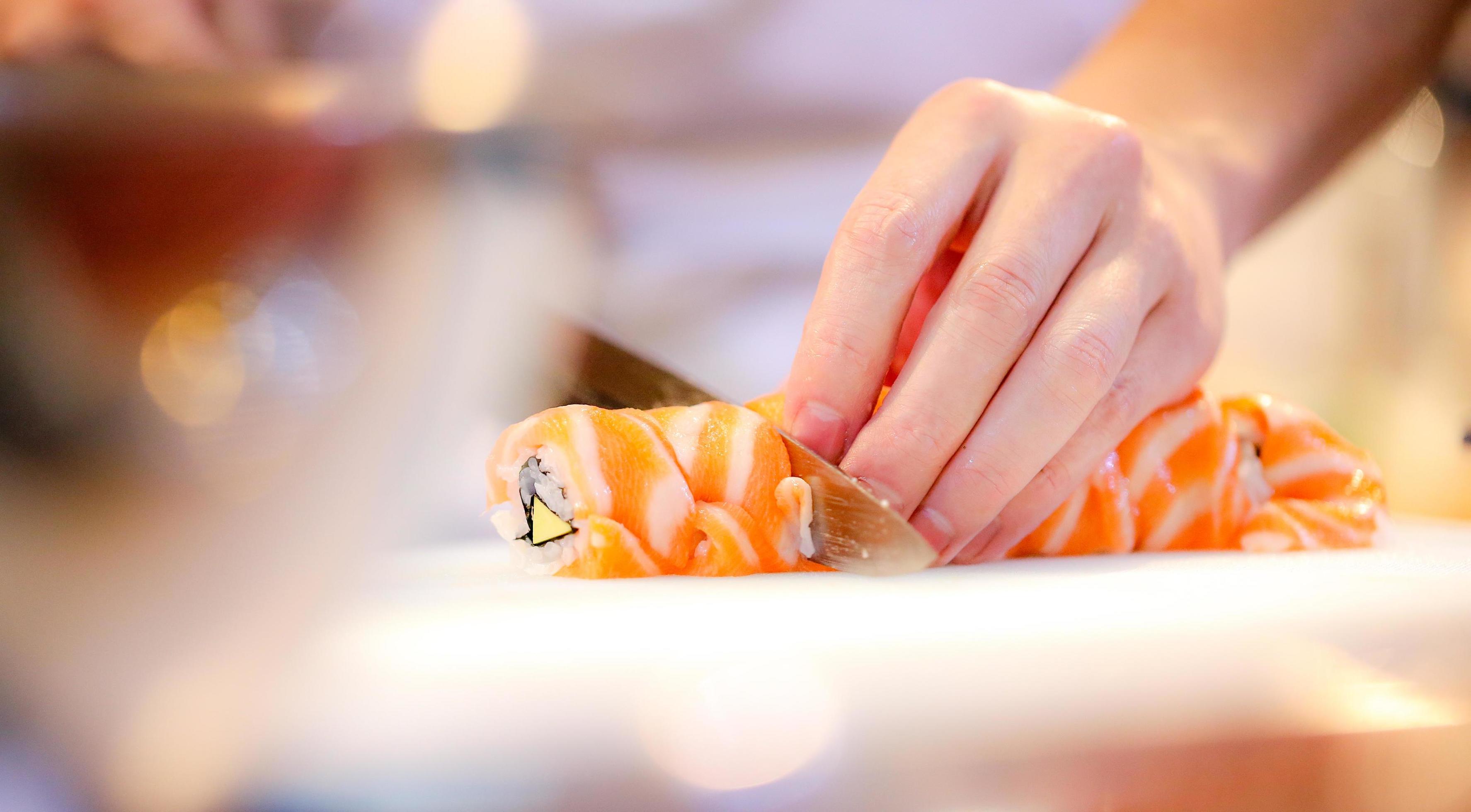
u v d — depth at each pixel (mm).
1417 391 882
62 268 363
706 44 688
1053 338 516
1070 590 503
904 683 447
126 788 323
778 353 737
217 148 395
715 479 534
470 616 475
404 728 424
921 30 719
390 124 421
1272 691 450
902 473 514
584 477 523
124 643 333
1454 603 489
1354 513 575
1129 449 565
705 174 709
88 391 344
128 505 344
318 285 405
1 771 309
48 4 451
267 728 383
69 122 378
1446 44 730
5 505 328
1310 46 675
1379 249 912
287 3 524
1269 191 667
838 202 719
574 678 444
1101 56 694
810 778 431
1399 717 446
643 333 712
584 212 655
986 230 521
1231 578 518
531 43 611
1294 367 942
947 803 430
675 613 479
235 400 368
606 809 427
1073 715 442
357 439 389
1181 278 545
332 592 370
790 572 532
